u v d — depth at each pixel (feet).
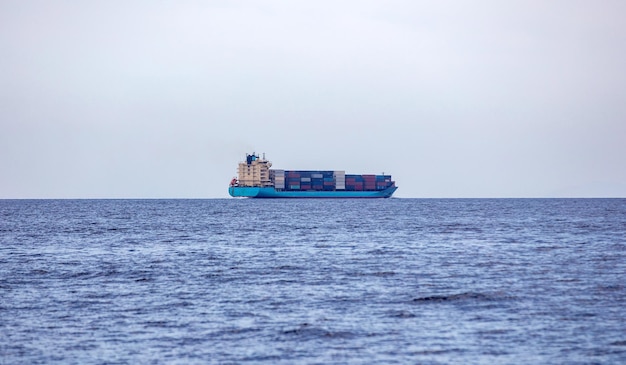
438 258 593.01
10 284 444.55
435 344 282.77
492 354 269.03
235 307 359.87
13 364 259.39
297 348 278.67
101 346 282.15
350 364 258.57
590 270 505.25
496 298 381.60
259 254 633.20
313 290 415.64
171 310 352.28
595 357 264.72
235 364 259.39
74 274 492.95
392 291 410.11
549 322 319.88
